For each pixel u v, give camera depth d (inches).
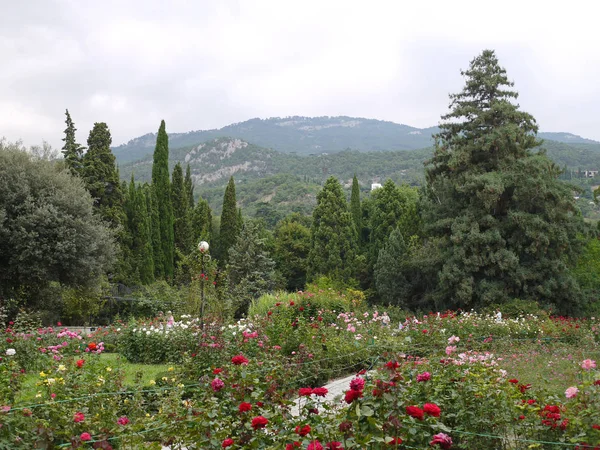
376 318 611.5
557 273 1056.2
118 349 497.4
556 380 338.3
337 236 1565.0
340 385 385.4
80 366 269.6
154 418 218.7
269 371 268.2
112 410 218.2
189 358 328.5
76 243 826.2
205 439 167.5
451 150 1194.6
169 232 1475.1
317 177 6673.2
